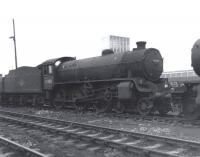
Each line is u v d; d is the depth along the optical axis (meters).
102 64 18.53
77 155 8.05
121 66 17.23
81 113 18.31
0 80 30.98
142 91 15.70
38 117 15.50
